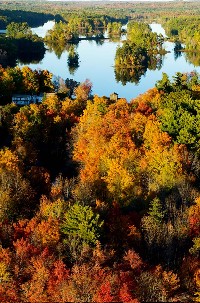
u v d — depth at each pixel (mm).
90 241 52750
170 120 87750
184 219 60062
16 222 62969
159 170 74750
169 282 44938
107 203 65938
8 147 91000
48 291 43531
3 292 45031
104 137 86750
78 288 41906
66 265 48781
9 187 71312
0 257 48594
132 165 76625
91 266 46250
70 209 56344
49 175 84812
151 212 58688
